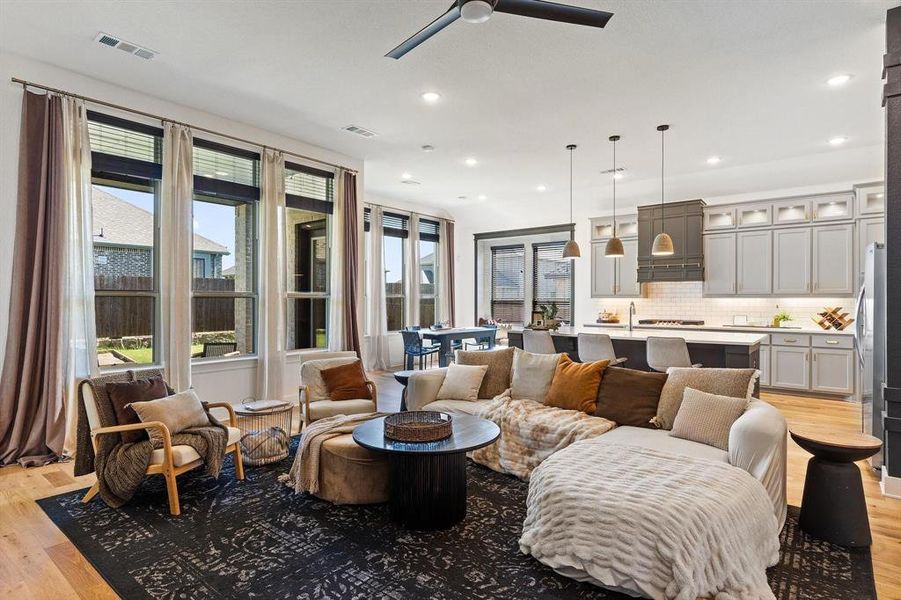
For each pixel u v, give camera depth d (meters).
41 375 3.90
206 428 3.36
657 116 4.98
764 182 6.84
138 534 2.70
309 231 6.14
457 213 10.20
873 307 3.70
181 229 4.76
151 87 4.39
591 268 8.40
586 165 6.81
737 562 2.12
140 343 4.69
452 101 4.65
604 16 2.54
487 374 4.40
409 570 2.34
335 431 3.26
